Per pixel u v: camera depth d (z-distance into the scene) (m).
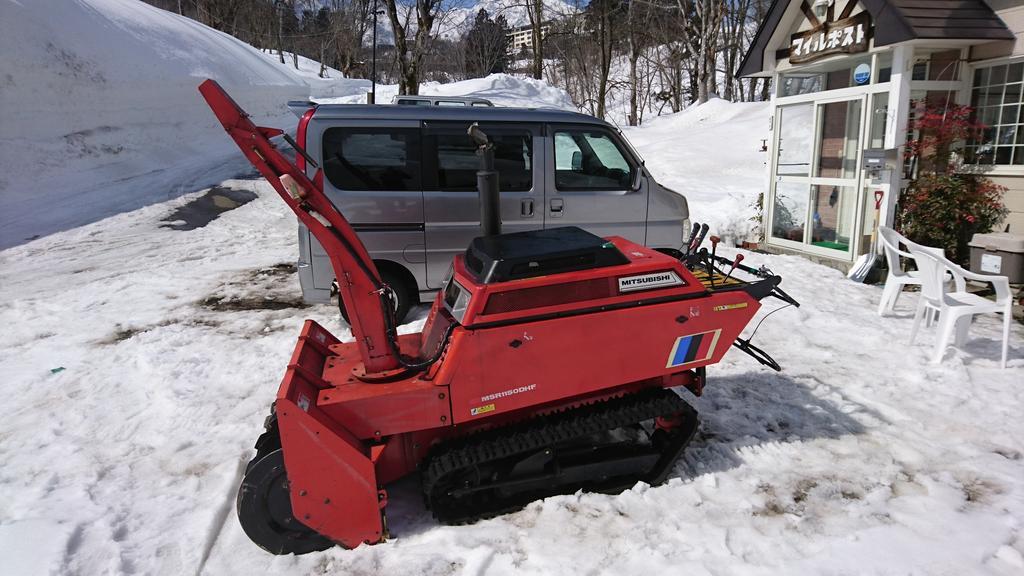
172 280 7.60
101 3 16.33
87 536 2.94
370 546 2.85
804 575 2.56
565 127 5.81
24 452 3.75
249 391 4.54
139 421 4.13
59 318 6.25
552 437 2.97
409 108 5.57
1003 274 5.96
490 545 2.82
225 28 34.44
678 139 15.97
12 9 12.07
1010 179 6.74
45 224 9.98
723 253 8.34
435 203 5.59
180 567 2.76
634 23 28.03
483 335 2.82
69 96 12.58
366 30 32.47
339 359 3.33
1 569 2.69
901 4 6.36
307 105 5.62
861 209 7.19
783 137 8.36
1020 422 3.81
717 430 3.82
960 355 4.77
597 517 2.99
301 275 5.46
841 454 3.53
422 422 2.86
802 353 4.99
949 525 2.88
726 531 2.85
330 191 5.43
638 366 3.10
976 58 6.84
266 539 2.80
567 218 5.85
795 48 7.74
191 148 15.34
